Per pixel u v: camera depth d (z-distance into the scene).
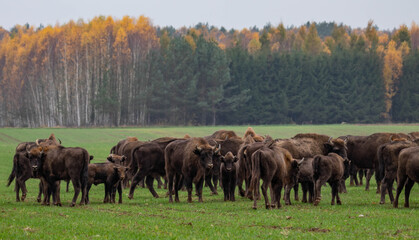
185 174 62.41
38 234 37.53
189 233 38.62
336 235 37.97
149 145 68.12
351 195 68.62
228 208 54.34
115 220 44.78
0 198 66.38
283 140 66.88
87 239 36.12
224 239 36.25
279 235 37.81
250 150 61.19
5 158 135.88
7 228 39.72
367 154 74.75
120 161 65.06
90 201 63.09
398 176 55.09
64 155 56.56
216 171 64.12
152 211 51.94
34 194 72.38
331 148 68.75
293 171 57.53
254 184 52.66
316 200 56.72
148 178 69.88
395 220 44.56
